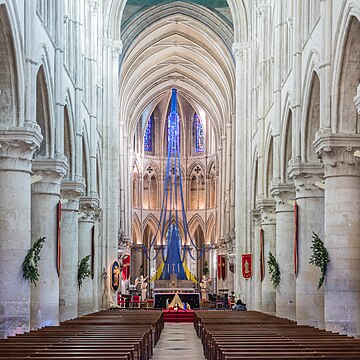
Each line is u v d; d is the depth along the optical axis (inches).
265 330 783.1
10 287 774.5
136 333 748.0
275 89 1238.9
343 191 818.2
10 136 769.6
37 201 964.6
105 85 1739.7
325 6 845.2
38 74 916.0
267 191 1407.5
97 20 1620.3
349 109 805.9
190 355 903.7
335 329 807.7
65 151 1168.8
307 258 995.9
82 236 1408.7
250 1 1732.3
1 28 722.8
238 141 1779.0
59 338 649.0
